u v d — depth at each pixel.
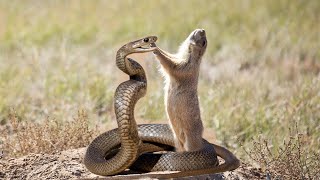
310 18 21.56
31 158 8.72
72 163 8.54
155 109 11.84
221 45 19.02
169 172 7.82
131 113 7.55
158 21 21.17
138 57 14.11
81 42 18.66
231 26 21.03
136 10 22.41
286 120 11.37
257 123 11.41
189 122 8.59
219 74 15.30
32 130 9.86
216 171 7.78
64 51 15.37
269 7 23.41
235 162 7.95
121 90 7.56
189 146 8.64
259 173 9.00
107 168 7.80
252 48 17.53
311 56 17.30
